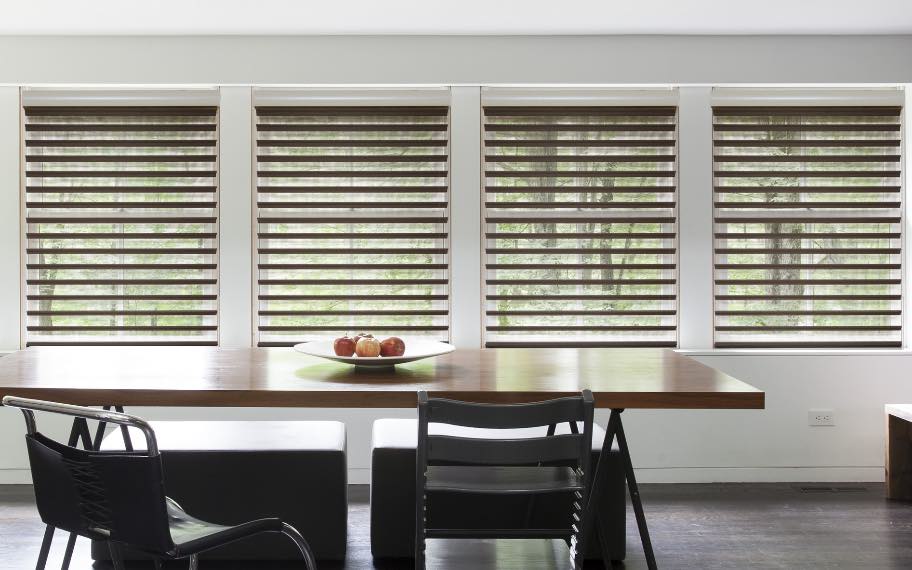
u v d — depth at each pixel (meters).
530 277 4.40
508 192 4.35
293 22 4.00
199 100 4.31
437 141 4.34
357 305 4.39
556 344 4.37
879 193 4.41
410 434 3.27
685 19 3.99
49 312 4.34
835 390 4.27
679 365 2.94
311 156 4.34
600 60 4.24
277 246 4.37
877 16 3.95
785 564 3.07
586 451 2.21
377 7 3.79
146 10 3.81
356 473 4.27
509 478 2.37
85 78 4.18
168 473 2.99
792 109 4.37
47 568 2.99
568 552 3.23
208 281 4.35
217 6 3.77
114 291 4.36
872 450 4.28
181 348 3.33
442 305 4.39
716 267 4.40
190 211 4.36
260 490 3.03
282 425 3.45
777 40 4.25
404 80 4.23
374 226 4.38
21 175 4.29
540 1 3.72
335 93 4.33
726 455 4.27
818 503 3.88
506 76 4.24
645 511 3.75
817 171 4.39
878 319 4.42
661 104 4.34
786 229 4.41
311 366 2.86
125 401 2.38
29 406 1.90
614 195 4.39
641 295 4.38
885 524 3.56
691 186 4.33
